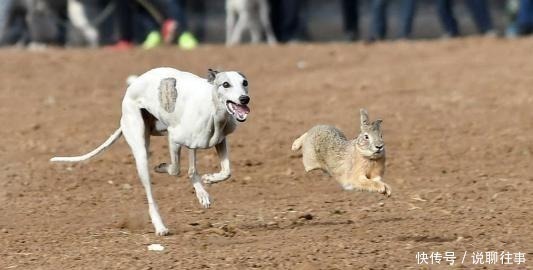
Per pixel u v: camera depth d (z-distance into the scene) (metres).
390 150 16.44
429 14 35.75
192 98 11.20
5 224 12.85
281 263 10.73
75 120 18.73
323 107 19.12
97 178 15.14
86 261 11.01
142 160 11.71
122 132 11.89
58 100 20.27
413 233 11.83
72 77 21.98
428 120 18.05
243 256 10.98
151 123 11.86
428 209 13.03
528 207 13.00
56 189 14.61
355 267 10.53
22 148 16.98
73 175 15.30
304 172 15.24
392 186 14.38
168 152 16.36
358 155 11.15
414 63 21.91
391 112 18.62
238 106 10.82
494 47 22.78
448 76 20.73
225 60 22.84
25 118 19.00
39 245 11.77
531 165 15.43
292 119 18.34
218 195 14.08
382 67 21.78
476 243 11.40
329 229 12.07
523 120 17.83
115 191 14.43
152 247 11.38
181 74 11.51
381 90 20.09
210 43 31.06
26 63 23.11
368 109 18.86
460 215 12.66
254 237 11.80
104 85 21.38
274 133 17.47
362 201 13.56
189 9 31.56
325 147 11.46
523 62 21.28
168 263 10.81
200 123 11.16
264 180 14.88
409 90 19.97
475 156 16.02
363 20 34.38
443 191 13.96
